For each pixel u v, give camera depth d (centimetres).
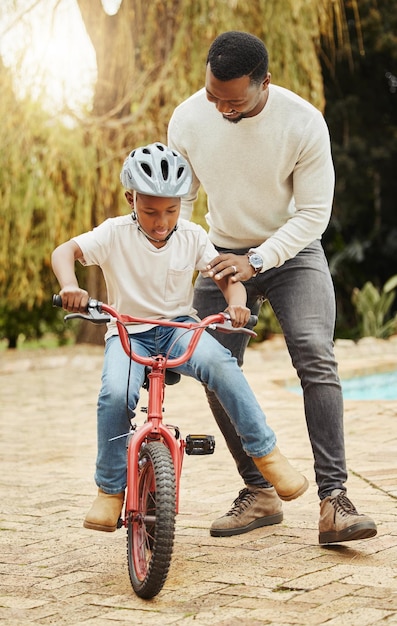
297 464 502
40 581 313
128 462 296
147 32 1167
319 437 337
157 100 1148
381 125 1892
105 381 309
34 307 1520
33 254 1245
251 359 1144
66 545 360
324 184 344
